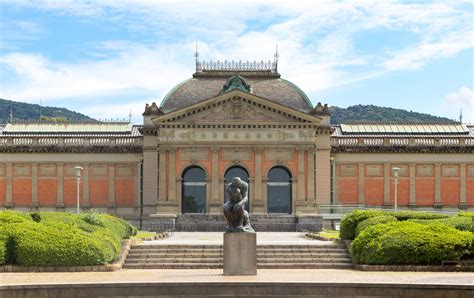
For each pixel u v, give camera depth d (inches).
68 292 1710.1
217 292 1727.4
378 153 4724.4
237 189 2041.1
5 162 4731.8
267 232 3934.5
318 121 4335.6
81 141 4749.0
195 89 4783.5
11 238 2158.0
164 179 4323.3
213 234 3644.2
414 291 1686.8
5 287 1680.6
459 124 5049.2
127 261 2329.0
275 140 4335.6
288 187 4360.2
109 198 4719.5
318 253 2402.8
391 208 4687.5
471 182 4722.0
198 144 4328.3
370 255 2199.8
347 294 1707.7
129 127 5118.1
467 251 2178.9
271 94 4766.2
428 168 4734.3
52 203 4714.6
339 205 4598.9
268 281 1755.7
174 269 2256.4
